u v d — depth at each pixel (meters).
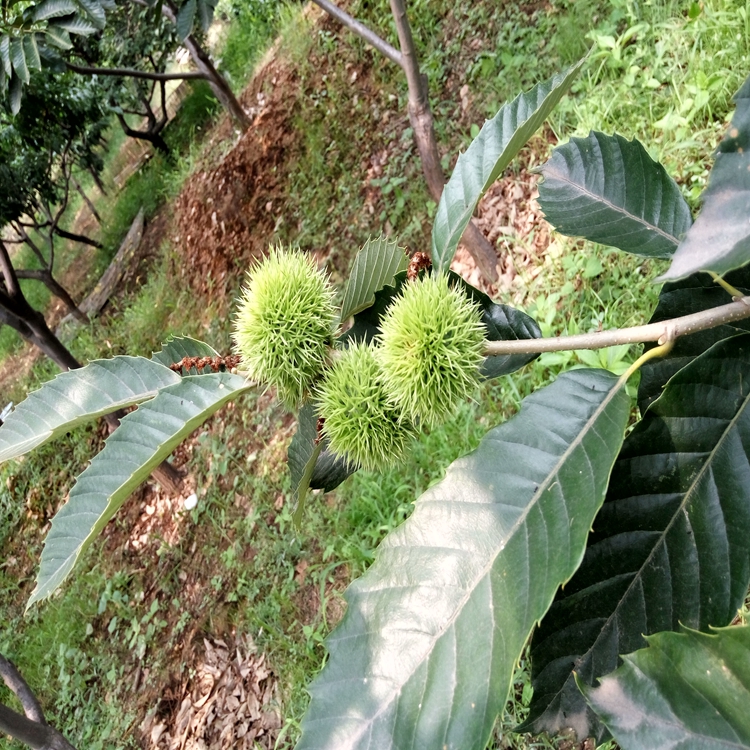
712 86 3.57
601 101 4.29
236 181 8.58
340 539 4.52
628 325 3.49
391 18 7.19
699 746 0.84
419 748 0.85
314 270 1.45
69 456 8.78
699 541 1.06
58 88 9.05
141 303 9.87
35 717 3.61
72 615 6.65
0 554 8.87
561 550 0.93
